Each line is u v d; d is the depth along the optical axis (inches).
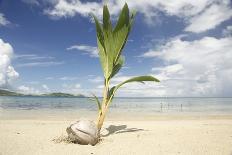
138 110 205.6
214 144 53.7
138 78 57.6
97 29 62.3
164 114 154.9
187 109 222.7
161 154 45.2
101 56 62.0
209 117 130.2
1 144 50.0
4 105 255.0
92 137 51.3
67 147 48.8
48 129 72.1
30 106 245.3
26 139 55.6
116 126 82.5
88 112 168.4
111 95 59.4
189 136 63.4
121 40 60.6
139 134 65.6
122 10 59.6
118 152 46.1
